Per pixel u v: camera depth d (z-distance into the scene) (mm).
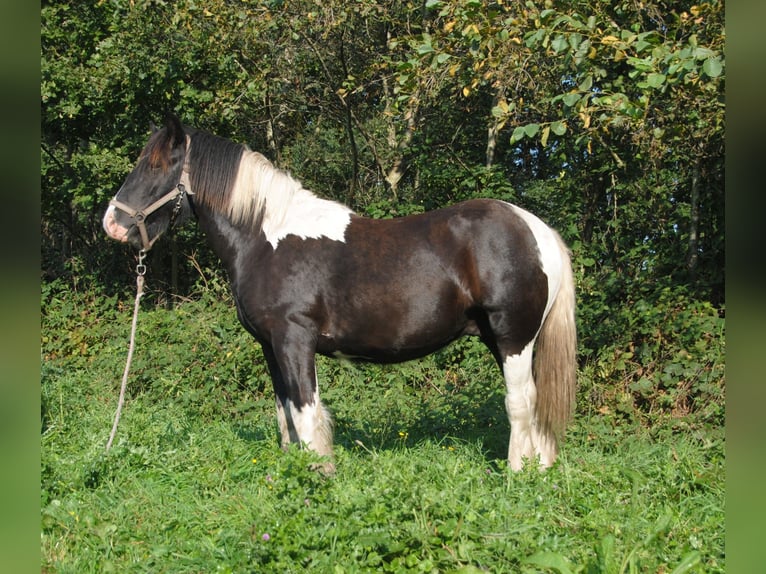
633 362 6238
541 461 4234
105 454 4176
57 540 3305
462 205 4336
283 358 4160
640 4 6359
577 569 2773
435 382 7008
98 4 9562
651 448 4965
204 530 3479
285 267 4211
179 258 12555
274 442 4805
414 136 10844
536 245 4188
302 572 2799
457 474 4004
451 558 2812
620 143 8109
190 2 8695
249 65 9883
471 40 5590
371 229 4332
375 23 10414
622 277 7301
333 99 10602
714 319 6215
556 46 4727
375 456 4336
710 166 7523
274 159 11875
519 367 4191
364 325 4207
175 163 4445
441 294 4168
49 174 11656
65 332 9023
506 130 9922
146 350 8000
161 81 9891
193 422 6199
